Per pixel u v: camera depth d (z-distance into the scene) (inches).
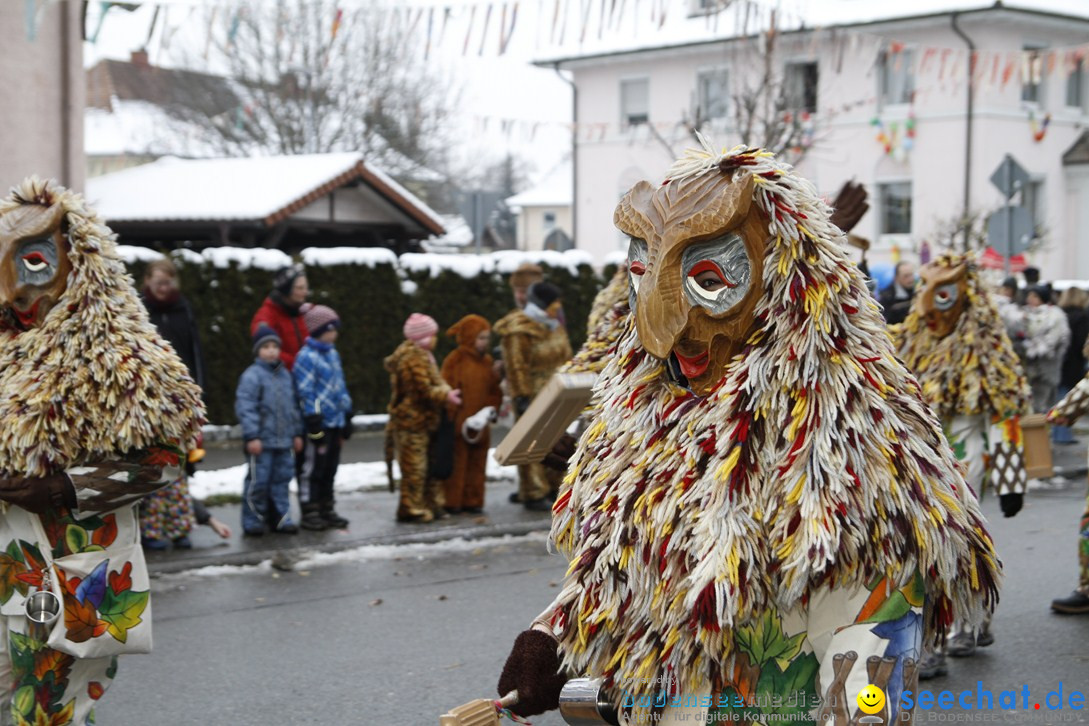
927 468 86.7
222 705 205.6
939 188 1018.7
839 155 1047.6
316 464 342.6
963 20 953.5
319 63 993.5
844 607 84.1
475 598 278.7
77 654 147.3
